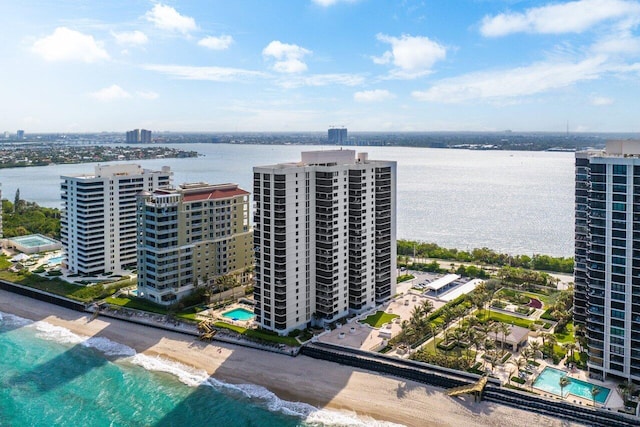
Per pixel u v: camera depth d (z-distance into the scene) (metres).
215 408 130.62
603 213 129.50
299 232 167.50
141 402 133.88
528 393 128.62
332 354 153.62
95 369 152.25
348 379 143.25
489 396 130.88
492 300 194.25
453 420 123.50
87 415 127.94
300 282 170.12
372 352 151.88
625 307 128.75
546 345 154.62
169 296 195.88
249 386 141.12
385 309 191.25
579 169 153.38
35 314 198.50
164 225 192.50
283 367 150.50
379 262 194.00
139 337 173.88
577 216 154.00
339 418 125.62
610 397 126.38
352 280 185.38
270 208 162.88
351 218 182.25
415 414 126.44
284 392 137.88
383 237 195.00
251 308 193.25
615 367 132.38
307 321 174.50
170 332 176.75
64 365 155.00
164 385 142.62
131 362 156.50
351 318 181.25
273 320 167.88
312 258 174.00
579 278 154.38
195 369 151.50
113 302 197.75
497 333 155.38
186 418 126.50
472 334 154.62
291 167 168.25
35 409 130.50
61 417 127.06
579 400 125.44
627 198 125.38
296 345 159.25
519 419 122.69
